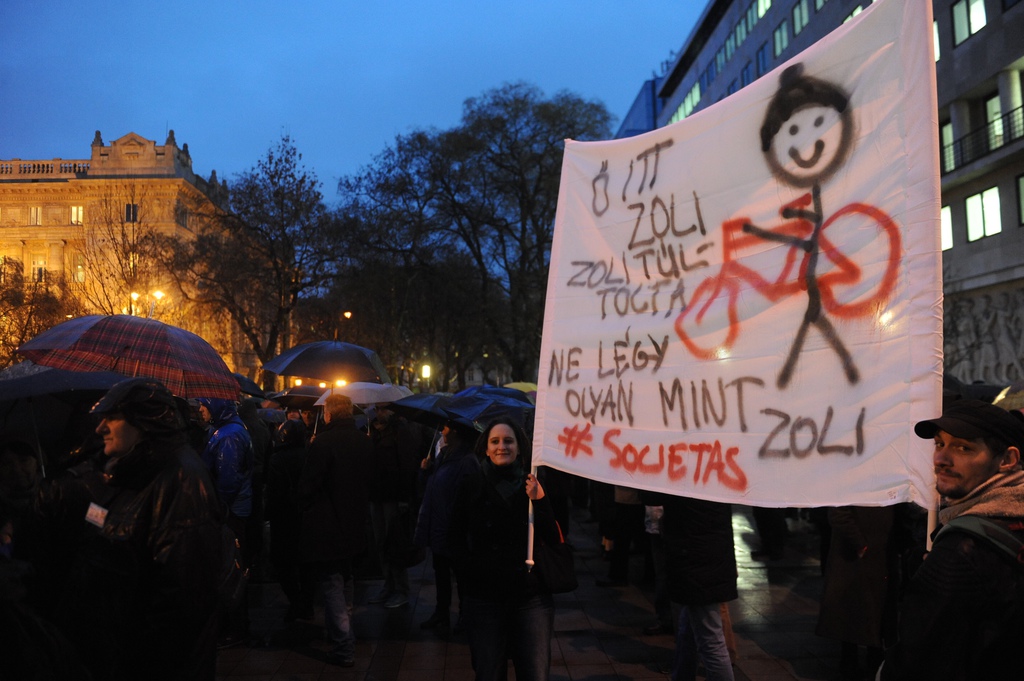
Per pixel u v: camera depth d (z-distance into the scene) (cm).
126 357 488
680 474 331
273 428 1117
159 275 3297
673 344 345
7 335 3212
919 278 257
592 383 379
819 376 286
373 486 716
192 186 5472
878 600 469
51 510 304
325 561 539
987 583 182
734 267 325
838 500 271
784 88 312
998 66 2697
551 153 3634
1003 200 2738
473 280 3731
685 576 380
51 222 5800
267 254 3200
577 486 1298
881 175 273
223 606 298
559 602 726
